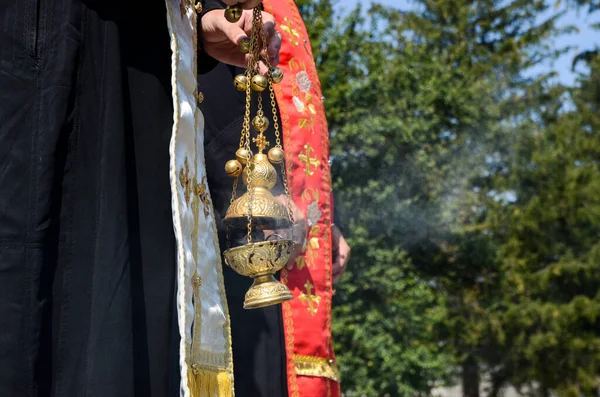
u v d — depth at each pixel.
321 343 2.69
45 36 1.56
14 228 1.46
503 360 19.02
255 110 2.68
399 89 14.91
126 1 1.66
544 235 19.19
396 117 14.27
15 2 1.55
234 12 1.86
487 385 21.52
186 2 1.79
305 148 2.80
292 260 2.67
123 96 1.62
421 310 13.95
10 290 1.44
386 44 15.87
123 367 1.47
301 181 2.77
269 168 1.89
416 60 16.11
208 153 2.57
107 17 1.62
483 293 18.73
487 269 18.62
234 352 2.42
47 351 1.46
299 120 2.81
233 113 2.63
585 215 18.92
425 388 13.77
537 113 21.31
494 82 20.20
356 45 13.41
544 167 19.14
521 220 18.98
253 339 2.46
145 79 1.67
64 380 1.47
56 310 1.48
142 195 1.63
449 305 18.59
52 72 1.54
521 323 18.44
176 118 1.61
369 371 13.17
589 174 19.17
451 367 16.69
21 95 1.52
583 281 18.95
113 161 1.56
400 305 13.38
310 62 2.96
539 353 18.80
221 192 2.54
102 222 1.52
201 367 1.62
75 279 1.51
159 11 1.71
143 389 1.54
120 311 1.49
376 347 13.05
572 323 18.61
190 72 1.75
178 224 1.55
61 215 1.52
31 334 1.44
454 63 22.27
